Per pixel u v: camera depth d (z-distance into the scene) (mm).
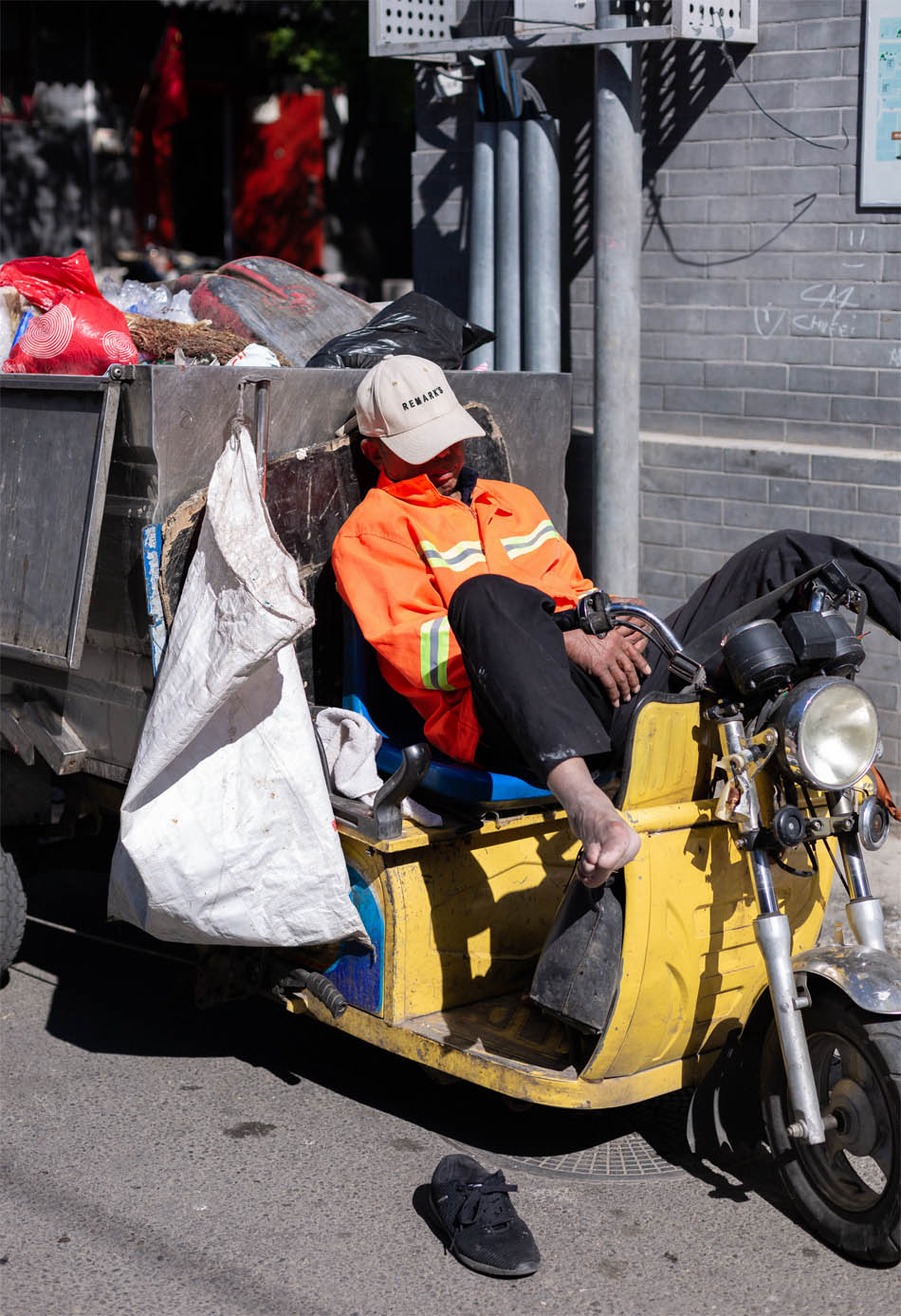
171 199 15047
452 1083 3502
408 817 3340
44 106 14055
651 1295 2842
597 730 2938
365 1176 3285
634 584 5609
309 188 15719
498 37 5227
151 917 3371
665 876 2979
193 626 3250
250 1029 4074
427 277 6422
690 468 5641
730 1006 3197
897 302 5094
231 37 15352
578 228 5938
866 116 5035
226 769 3266
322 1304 2820
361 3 14016
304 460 3664
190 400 3408
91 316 3887
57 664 3512
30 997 4266
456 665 3307
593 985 2998
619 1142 3443
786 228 5328
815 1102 2834
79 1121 3535
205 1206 3158
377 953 3334
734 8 5133
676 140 5559
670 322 5707
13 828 4281
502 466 4242
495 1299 2832
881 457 5148
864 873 2990
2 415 3727
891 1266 2930
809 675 2949
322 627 3760
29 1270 2932
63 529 3543
